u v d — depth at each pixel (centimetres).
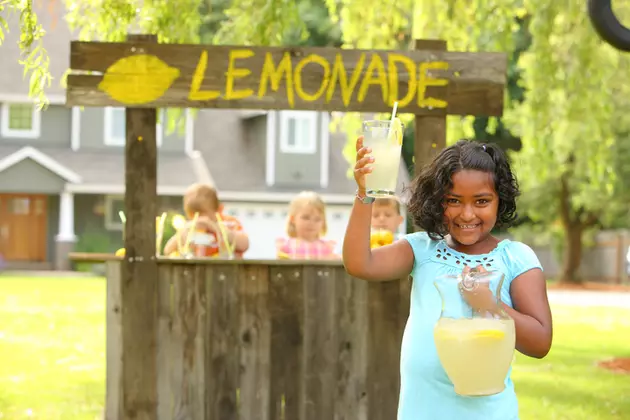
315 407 466
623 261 2989
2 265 2712
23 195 2738
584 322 1408
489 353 221
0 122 2705
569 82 818
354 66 466
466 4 759
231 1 679
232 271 464
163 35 614
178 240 559
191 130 2705
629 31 448
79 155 2723
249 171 2703
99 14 627
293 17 667
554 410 670
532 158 887
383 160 256
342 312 467
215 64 462
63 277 2348
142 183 461
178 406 462
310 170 2723
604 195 2325
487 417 234
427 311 246
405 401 246
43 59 481
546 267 3169
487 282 224
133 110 462
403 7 797
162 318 462
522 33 1588
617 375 842
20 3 472
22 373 805
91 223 2747
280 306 465
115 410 462
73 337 1070
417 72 468
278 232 2695
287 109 466
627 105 1647
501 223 249
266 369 464
